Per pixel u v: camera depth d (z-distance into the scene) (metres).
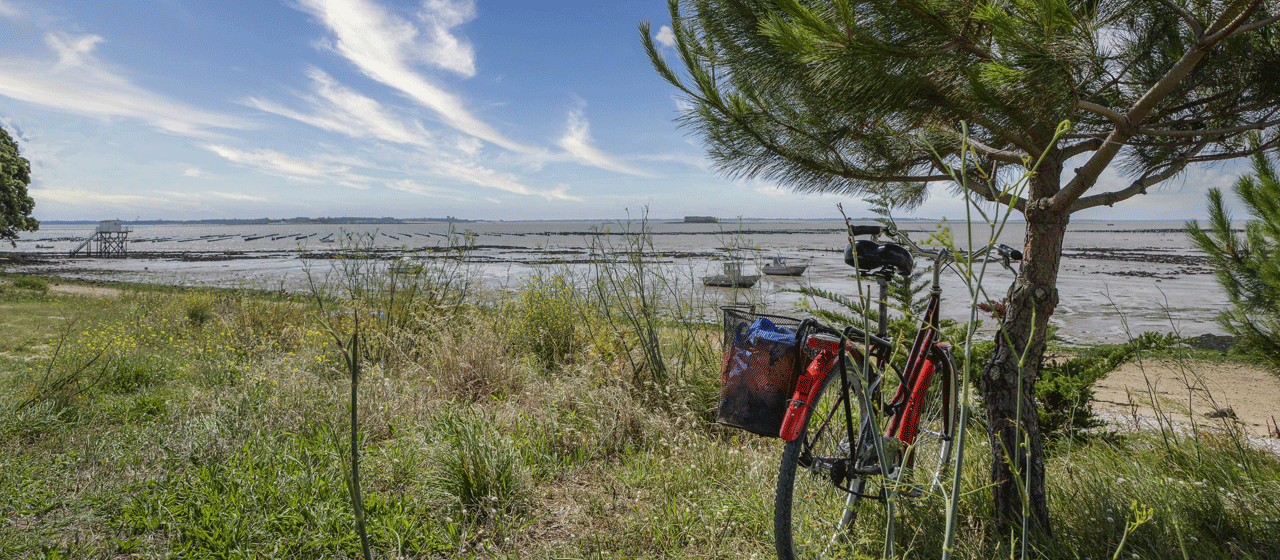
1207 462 3.18
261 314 7.31
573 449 3.68
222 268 36.38
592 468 3.46
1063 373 4.27
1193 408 6.25
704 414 4.19
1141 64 2.56
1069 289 25.41
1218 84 2.49
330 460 3.22
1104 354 4.35
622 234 5.07
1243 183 4.18
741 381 2.27
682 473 3.21
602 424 3.86
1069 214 2.38
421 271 6.69
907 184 3.66
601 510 2.93
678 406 4.12
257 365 4.77
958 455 1.32
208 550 2.43
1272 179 3.95
